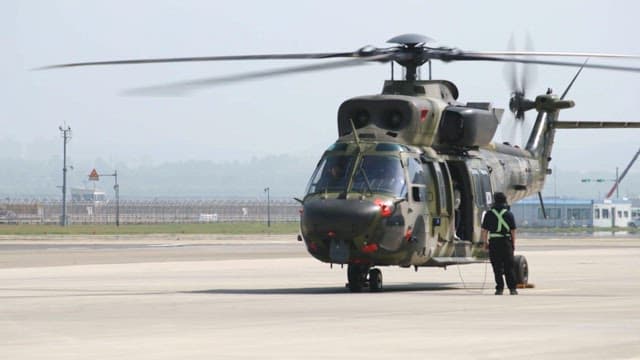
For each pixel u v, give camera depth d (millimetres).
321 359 30750
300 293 56500
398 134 58906
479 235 63531
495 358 30797
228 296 53844
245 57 53719
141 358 31000
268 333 36656
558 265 89438
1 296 54156
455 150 62781
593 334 36094
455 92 64500
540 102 74188
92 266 87625
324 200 56375
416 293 56719
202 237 181625
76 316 43000
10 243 152250
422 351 32188
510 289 55750
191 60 52875
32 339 35438
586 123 75375
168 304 48656
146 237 180500
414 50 59781
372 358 30875
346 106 60156
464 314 43125
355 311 44562
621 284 64438
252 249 127625
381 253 56344
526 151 73438
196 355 31562
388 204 56125
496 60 57250
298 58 54312
